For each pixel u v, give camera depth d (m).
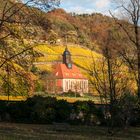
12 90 23.73
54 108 33.78
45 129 26.78
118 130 25.12
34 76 25.41
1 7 22.69
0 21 22.56
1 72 23.17
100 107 32.97
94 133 25.16
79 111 33.53
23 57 23.62
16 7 23.02
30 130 25.00
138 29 35.44
